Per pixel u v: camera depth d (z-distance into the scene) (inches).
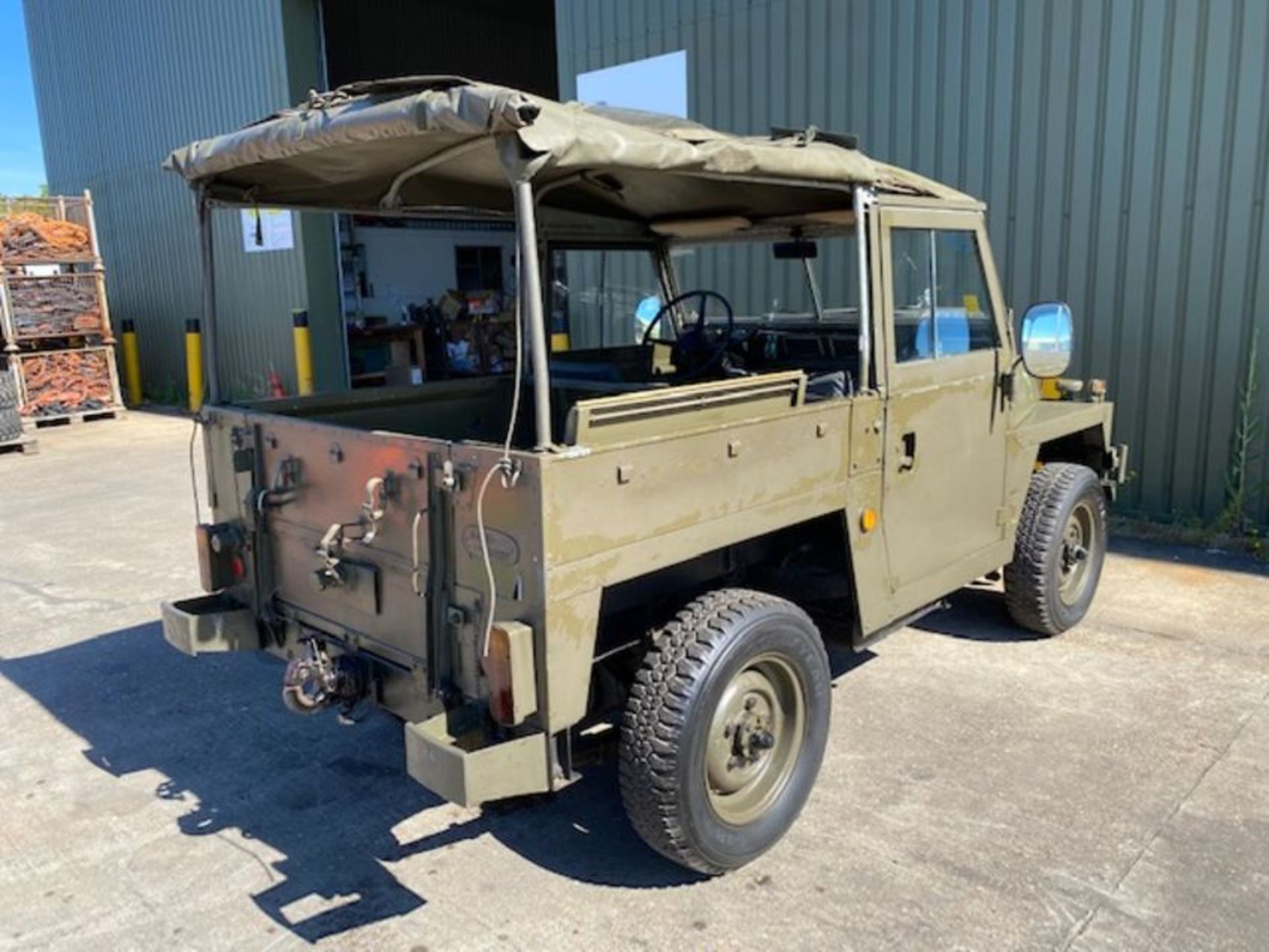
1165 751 143.9
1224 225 244.7
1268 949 102.5
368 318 580.1
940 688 166.6
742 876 117.3
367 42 590.2
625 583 123.2
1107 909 109.2
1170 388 259.3
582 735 117.4
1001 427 166.6
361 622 120.5
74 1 626.2
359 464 116.2
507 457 97.3
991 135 281.9
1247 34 234.8
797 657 120.9
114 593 230.7
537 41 704.4
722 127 349.1
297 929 110.3
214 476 144.3
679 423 110.0
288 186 142.1
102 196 643.5
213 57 517.3
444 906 113.7
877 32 302.2
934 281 149.6
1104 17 256.2
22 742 157.9
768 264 183.8
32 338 482.6
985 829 125.1
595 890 116.0
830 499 130.0
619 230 186.5
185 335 587.5
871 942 104.9
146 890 118.2
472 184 147.3
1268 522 247.4
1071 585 192.1
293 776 145.6
